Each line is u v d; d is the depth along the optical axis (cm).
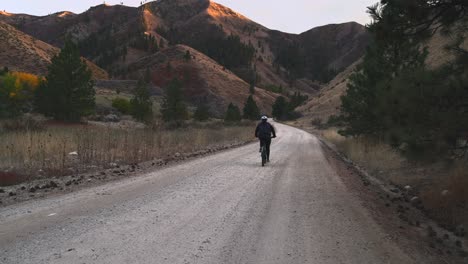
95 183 884
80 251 430
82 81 3981
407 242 502
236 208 664
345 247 469
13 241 462
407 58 1605
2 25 13588
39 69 11719
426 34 722
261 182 952
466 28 651
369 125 1800
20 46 12606
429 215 659
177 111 6009
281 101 12650
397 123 625
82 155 1264
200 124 4209
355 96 1898
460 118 540
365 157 1495
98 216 586
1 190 771
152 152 1504
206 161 1381
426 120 575
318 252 449
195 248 451
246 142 2702
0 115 3762
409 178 997
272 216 614
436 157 582
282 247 463
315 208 677
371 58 1808
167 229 526
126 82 16212
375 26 735
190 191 805
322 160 1534
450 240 529
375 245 481
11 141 1346
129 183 888
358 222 588
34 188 795
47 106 3931
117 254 424
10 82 4925
